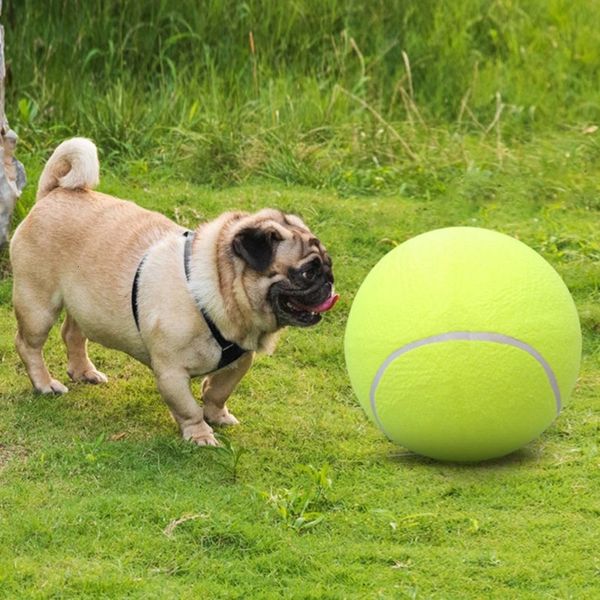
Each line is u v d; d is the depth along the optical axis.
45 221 10.47
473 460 9.67
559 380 9.21
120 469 9.51
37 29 17.58
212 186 15.95
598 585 7.91
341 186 16.03
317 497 9.02
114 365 11.84
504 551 8.37
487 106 18.58
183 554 8.23
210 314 9.68
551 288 9.30
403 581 7.96
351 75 18.50
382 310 9.25
